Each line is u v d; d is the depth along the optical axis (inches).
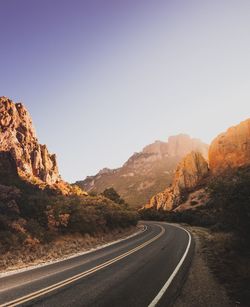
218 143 5265.8
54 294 370.3
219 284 442.3
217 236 1089.4
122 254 775.7
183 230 1802.4
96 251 880.9
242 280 453.7
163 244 1024.2
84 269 552.4
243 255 657.6
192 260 679.1
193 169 5295.3
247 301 355.3
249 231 681.6
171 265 601.3
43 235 971.3
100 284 427.5
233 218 705.6
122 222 1829.5
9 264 629.0
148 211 4291.3
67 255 808.3
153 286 419.8
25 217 1072.8
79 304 330.3
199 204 3951.8
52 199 1334.9
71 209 1253.1
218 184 757.9
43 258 739.4
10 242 773.3
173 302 348.2
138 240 1222.9
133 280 456.1
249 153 4704.7
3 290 390.9
